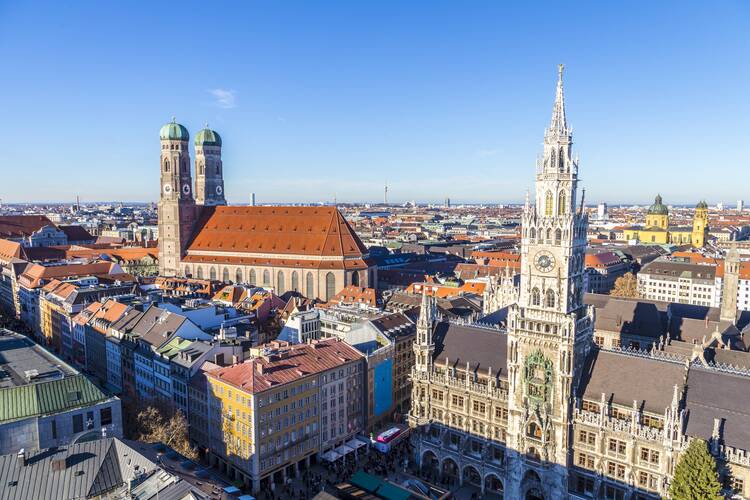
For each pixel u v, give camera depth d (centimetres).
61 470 7356
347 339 15525
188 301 19150
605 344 16250
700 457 8188
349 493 10400
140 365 15150
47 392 9694
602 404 9775
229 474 11919
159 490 6875
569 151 10069
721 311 15850
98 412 9962
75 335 19050
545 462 10394
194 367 13150
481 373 11781
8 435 9069
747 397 9131
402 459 12838
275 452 11544
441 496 11019
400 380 15138
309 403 12238
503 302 16888
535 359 10394
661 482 9119
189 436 13125
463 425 11850
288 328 17638
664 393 9681
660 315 16462
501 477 11125
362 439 13412
